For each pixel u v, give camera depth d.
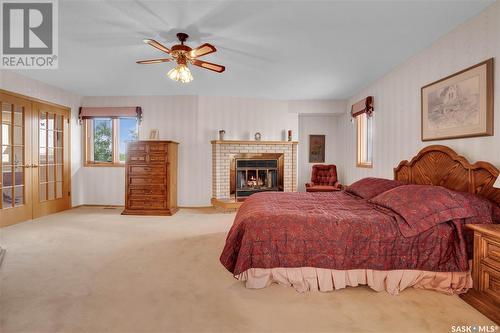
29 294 2.08
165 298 2.04
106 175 5.80
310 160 6.61
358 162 5.39
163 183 5.02
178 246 3.27
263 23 2.65
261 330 1.67
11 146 4.21
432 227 2.11
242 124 5.85
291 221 2.22
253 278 2.18
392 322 1.75
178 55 2.82
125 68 3.99
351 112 5.61
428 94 3.05
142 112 5.73
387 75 4.10
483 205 2.12
